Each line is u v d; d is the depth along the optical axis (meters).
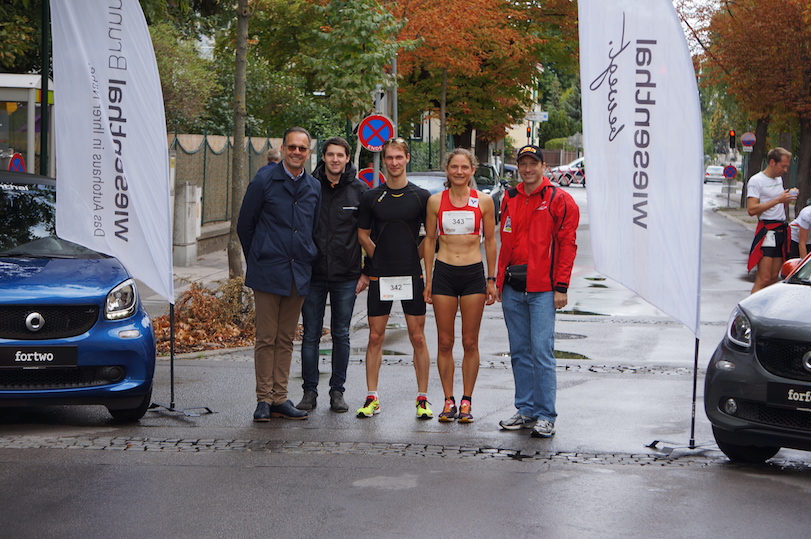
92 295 7.75
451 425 8.05
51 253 8.52
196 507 5.73
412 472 6.54
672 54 7.33
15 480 6.22
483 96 39.84
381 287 8.19
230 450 7.10
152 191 8.34
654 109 7.39
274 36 34.34
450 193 8.12
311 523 5.46
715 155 101.62
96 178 8.24
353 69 21.08
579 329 13.72
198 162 23.28
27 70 22.86
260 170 8.33
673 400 9.16
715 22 36.28
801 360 6.59
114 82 8.20
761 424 6.68
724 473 6.69
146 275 8.38
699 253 7.40
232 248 12.80
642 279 7.48
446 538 5.24
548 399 7.67
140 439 7.38
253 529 5.35
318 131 33.44
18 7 19.39
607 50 7.43
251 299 12.46
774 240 13.35
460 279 8.12
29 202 8.95
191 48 30.73
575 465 6.80
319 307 8.57
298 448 7.19
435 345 12.20
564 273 7.68
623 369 10.71
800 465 7.11
